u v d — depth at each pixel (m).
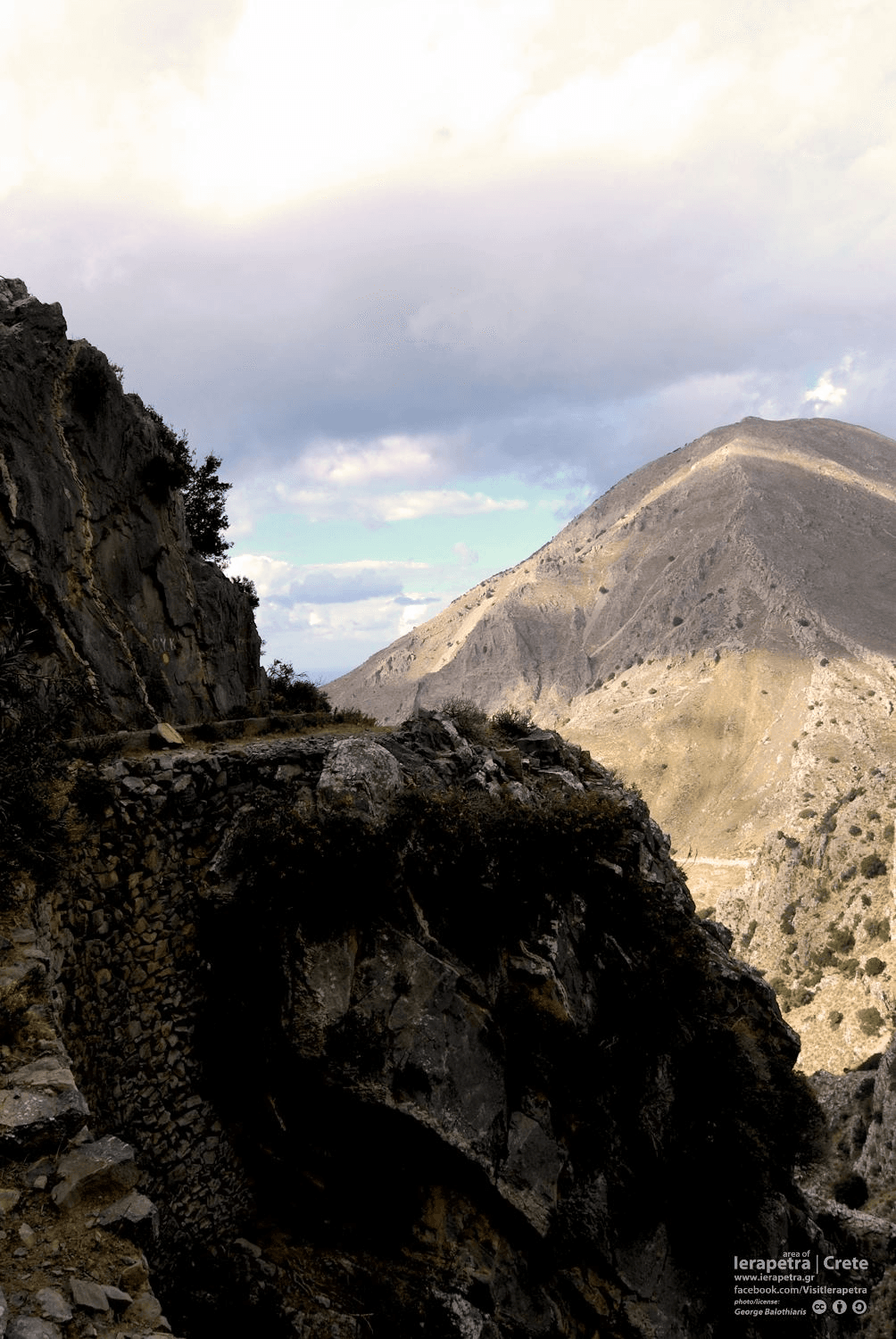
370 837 13.53
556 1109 14.21
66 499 16.09
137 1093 12.00
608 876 16.59
